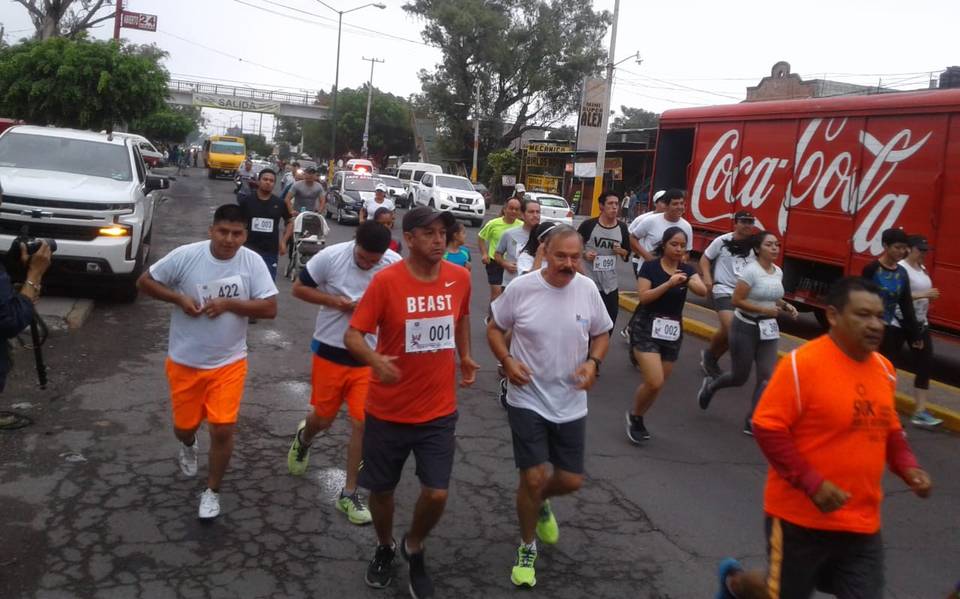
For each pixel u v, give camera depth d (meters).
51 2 28.25
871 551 3.26
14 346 8.10
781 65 47.25
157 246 16.61
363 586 4.28
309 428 5.37
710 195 14.42
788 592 3.31
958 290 9.85
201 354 4.74
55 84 21.03
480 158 57.31
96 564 4.28
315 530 4.86
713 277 8.74
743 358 7.15
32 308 4.09
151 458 5.73
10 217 9.56
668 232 6.58
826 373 3.21
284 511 5.08
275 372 8.26
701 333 11.77
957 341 9.98
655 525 5.30
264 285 4.82
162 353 8.55
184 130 68.38
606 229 8.90
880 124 11.04
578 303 4.46
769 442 3.24
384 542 4.25
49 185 9.84
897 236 7.47
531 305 4.41
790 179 12.57
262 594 4.12
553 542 4.83
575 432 4.46
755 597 3.45
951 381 10.68
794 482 3.19
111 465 5.56
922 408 8.00
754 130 13.39
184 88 70.75
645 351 6.67
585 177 45.28
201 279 4.69
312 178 14.01
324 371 5.09
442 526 5.08
